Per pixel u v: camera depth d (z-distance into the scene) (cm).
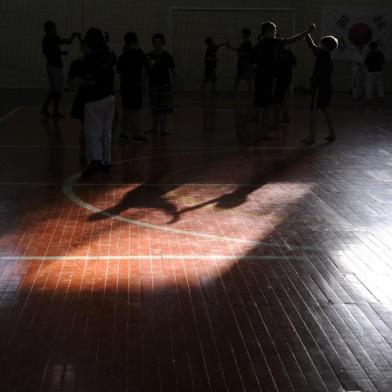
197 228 734
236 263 625
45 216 775
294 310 522
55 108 1641
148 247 668
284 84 1436
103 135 994
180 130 1447
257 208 817
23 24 2352
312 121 1269
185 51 2394
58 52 1612
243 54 2158
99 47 960
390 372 432
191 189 912
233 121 1598
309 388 411
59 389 407
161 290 558
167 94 1350
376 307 530
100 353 450
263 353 454
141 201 846
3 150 1195
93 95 963
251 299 542
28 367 432
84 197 864
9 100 2020
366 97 2119
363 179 980
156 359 443
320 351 457
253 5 2373
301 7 2373
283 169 1045
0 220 757
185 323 497
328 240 696
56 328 486
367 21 2367
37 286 564
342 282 581
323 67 1249
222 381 417
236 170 1036
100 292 552
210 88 2428
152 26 2370
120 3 2350
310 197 873
